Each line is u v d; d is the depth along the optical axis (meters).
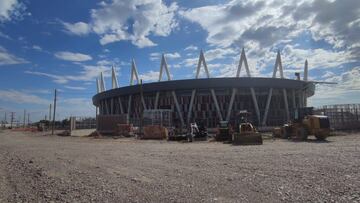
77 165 15.55
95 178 11.59
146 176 11.65
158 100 81.12
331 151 18.16
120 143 34.69
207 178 10.72
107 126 55.88
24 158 19.73
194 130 37.94
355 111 52.31
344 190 8.27
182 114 78.31
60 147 29.20
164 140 40.31
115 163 15.88
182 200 7.85
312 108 32.25
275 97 79.06
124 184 10.23
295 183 9.39
